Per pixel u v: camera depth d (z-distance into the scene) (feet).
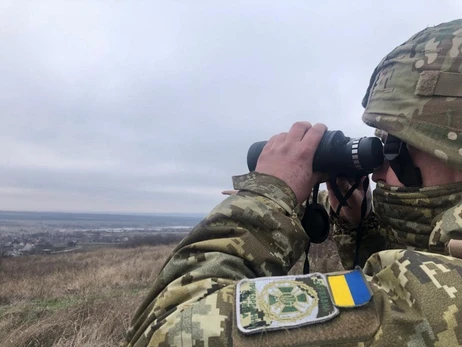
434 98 3.10
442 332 2.21
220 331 2.43
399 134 3.17
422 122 3.10
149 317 2.83
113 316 18.88
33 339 16.97
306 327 2.37
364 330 2.32
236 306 2.52
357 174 3.87
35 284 35.22
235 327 2.43
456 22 3.32
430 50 3.25
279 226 3.17
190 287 2.82
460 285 2.31
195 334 2.45
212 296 2.64
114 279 38.60
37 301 27.58
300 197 3.50
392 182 3.56
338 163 3.67
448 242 2.68
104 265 52.29
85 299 23.82
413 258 2.54
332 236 4.93
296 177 3.49
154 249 92.17
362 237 4.55
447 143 2.97
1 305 26.78
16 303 25.99
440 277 2.37
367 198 4.43
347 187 4.33
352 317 2.39
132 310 19.86
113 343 16.11
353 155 3.63
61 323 18.31
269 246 3.11
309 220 3.74
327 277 2.67
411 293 2.38
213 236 3.15
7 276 43.01
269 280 2.66
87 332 16.81
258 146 3.99
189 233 3.24
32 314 21.50
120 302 21.84
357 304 2.45
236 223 3.16
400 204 3.35
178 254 3.15
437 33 3.31
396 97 3.32
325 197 4.98
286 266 3.21
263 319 2.42
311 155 3.60
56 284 35.94
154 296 3.11
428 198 3.15
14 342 16.70
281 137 3.72
